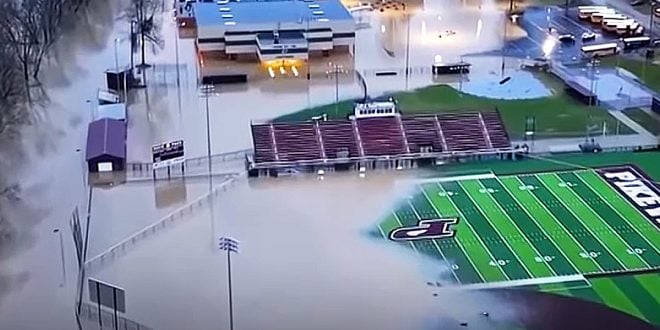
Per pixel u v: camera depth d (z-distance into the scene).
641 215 109.31
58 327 87.62
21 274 97.06
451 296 92.81
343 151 124.94
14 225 107.69
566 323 88.06
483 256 100.50
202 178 120.38
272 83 158.50
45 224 108.06
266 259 99.75
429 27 194.25
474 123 131.25
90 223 108.25
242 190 116.88
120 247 102.44
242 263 98.88
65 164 125.19
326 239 104.25
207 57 171.88
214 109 146.00
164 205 112.88
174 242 103.56
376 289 94.06
